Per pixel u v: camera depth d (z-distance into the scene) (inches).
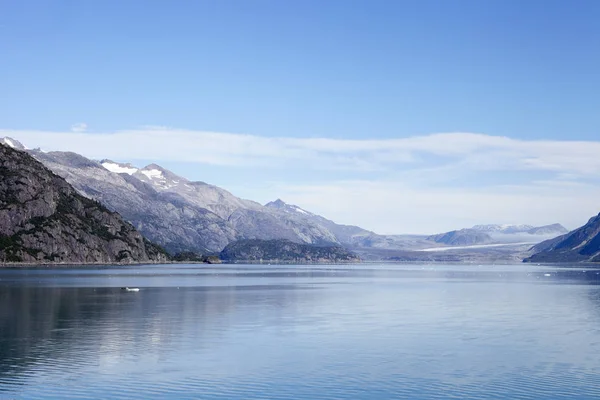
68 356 3051.2
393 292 7834.6
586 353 3206.2
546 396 2383.1
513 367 2869.1
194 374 2694.4
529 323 4397.1
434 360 3014.3
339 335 3774.6
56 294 6840.6
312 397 2361.0
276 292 7642.7
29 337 3622.0
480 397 2372.0
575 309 5457.7
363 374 2721.5
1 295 6609.3
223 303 5885.8
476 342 3540.8
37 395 2351.1
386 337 3705.7
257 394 2393.0
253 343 3462.1
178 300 6181.1
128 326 4114.2
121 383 2532.0
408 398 2358.5
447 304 5964.6
